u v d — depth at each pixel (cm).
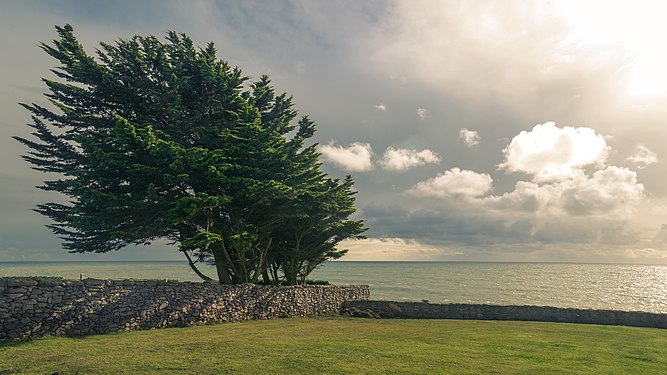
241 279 2625
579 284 10275
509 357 1280
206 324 2091
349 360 1197
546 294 7100
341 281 10519
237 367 1105
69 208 2366
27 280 1600
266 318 2423
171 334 1731
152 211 2227
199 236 2044
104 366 1117
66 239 2352
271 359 1207
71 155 2402
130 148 2050
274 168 2514
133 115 2505
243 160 2391
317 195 2636
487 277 13300
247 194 2286
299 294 2677
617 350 1446
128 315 1834
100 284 1797
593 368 1156
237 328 1956
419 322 2344
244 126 2358
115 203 2016
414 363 1169
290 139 2831
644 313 2220
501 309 2536
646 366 1204
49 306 1623
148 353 1299
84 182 2209
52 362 1170
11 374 1038
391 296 6203
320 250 3136
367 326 2103
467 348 1432
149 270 15438
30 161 2345
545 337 1720
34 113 2317
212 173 2153
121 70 2456
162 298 1977
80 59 2294
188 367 1106
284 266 3144
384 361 1188
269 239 2794
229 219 2553
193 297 2097
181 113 2477
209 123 2709
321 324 2183
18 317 1541
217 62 2714
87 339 1573
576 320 2362
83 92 2325
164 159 2116
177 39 2844
